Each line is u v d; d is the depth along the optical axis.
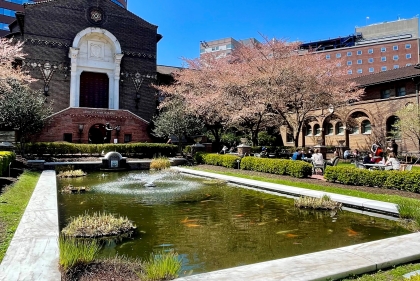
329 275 4.15
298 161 14.93
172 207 9.59
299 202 9.48
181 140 28.56
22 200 8.62
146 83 35.00
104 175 18.36
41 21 30.66
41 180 13.50
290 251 5.83
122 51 34.06
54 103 30.50
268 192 12.16
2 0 67.56
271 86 20.91
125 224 7.12
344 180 12.47
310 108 22.88
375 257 4.81
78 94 31.81
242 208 9.43
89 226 6.82
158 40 38.28
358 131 30.64
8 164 13.78
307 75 21.16
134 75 34.44
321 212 8.84
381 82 27.75
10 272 4.01
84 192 12.23
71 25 31.95
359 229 7.20
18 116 20.92
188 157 26.05
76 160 23.17
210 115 28.14
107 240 6.39
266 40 25.38
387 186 11.25
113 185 14.16
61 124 28.16
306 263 4.57
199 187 13.54
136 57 34.75
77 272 4.37
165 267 4.33
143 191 12.51
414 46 74.38
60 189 12.91
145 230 7.13
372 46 77.12
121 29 34.31
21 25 32.38
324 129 34.19
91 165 20.72
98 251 5.64
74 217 8.25
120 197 11.20
